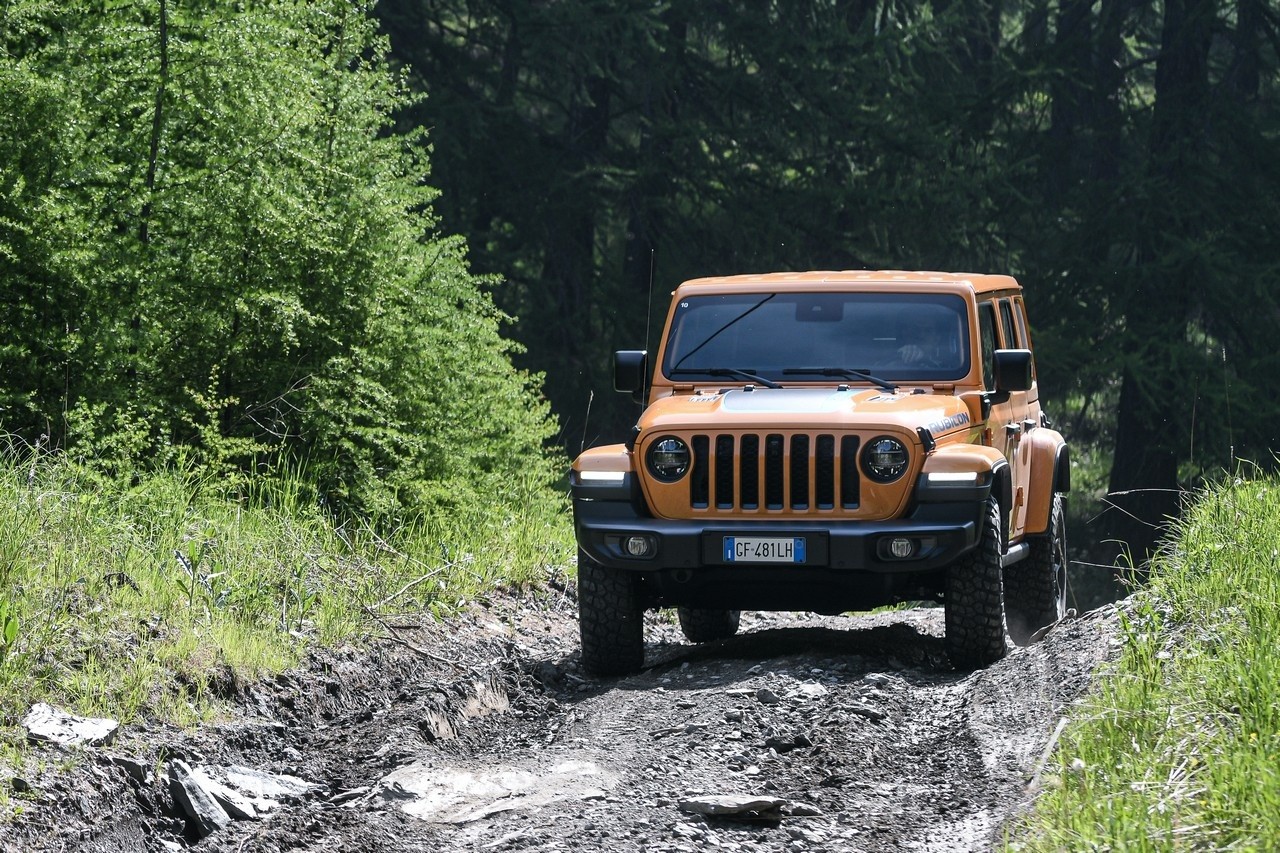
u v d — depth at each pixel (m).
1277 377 38.97
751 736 10.27
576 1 40.22
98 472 13.54
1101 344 40.25
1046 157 43.66
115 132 15.72
